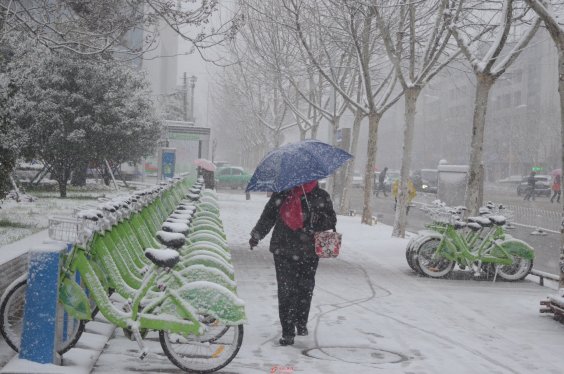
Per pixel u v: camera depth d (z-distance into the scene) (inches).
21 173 1171.3
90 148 900.0
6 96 451.8
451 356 266.1
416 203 1573.6
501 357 269.4
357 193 2116.1
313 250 272.2
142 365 225.5
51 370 197.2
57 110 863.1
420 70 730.2
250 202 1379.2
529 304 393.4
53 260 202.7
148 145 1152.8
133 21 435.5
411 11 710.5
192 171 1334.9
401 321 328.8
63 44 416.5
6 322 212.1
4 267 258.7
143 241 277.7
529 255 480.4
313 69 938.1
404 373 238.2
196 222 339.6
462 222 481.4
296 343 275.1
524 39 557.3
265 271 473.1
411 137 748.6
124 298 218.8
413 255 485.1
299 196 272.2
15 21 423.8
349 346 273.9
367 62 829.8
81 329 215.8
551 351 284.0
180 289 213.2
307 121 1309.1
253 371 229.3
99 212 220.1
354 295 396.8
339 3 770.2
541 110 3006.9
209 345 247.8
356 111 1092.5
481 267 500.7
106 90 900.6
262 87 1796.3
